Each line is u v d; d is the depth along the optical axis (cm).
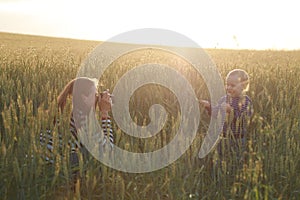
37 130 366
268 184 356
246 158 417
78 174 380
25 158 349
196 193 355
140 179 371
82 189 363
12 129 372
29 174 346
